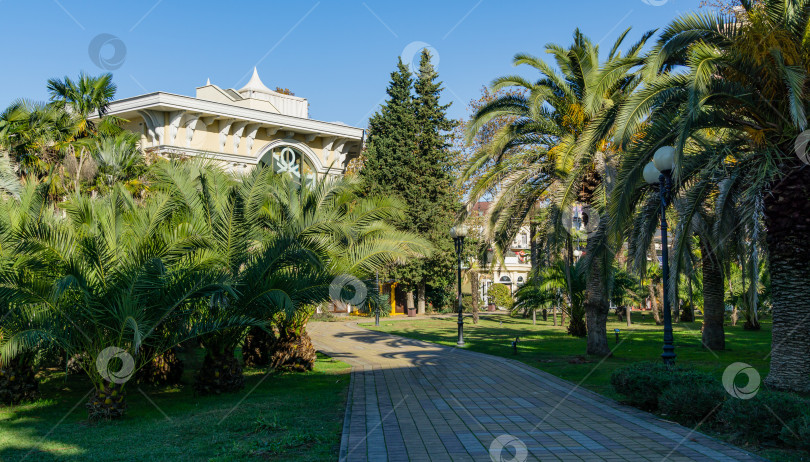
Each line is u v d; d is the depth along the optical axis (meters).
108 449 7.13
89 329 9.22
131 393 12.16
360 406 9.61
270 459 6.41
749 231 9.82
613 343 20.36
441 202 40.19
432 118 41.66
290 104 34.16
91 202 9.90
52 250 8.74
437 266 40.75
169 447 7.14
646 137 10.44
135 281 8.98
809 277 9.66
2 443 7.57
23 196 10.79
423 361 16.59
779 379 9.72
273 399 10.66
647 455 6.40
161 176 11.62
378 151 40.62
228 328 10.77
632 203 12.59
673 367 9.37
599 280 16.28
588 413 8.92
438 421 8.38
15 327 9.20
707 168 10.03
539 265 17.09
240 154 28.95
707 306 17.95
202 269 9.81
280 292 10.55
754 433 6.84
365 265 13.45
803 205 9.63
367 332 28.48
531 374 13.50
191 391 12.38
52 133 17.78
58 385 13.23
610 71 11.53
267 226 13.42
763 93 9.39
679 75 9.81
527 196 16.67
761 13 9.55
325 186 14.55
